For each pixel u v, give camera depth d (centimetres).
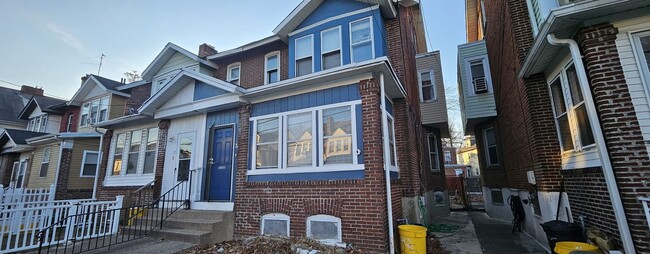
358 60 774
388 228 561
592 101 390
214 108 802
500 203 1045
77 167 1409
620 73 376
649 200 332
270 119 712
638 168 352
